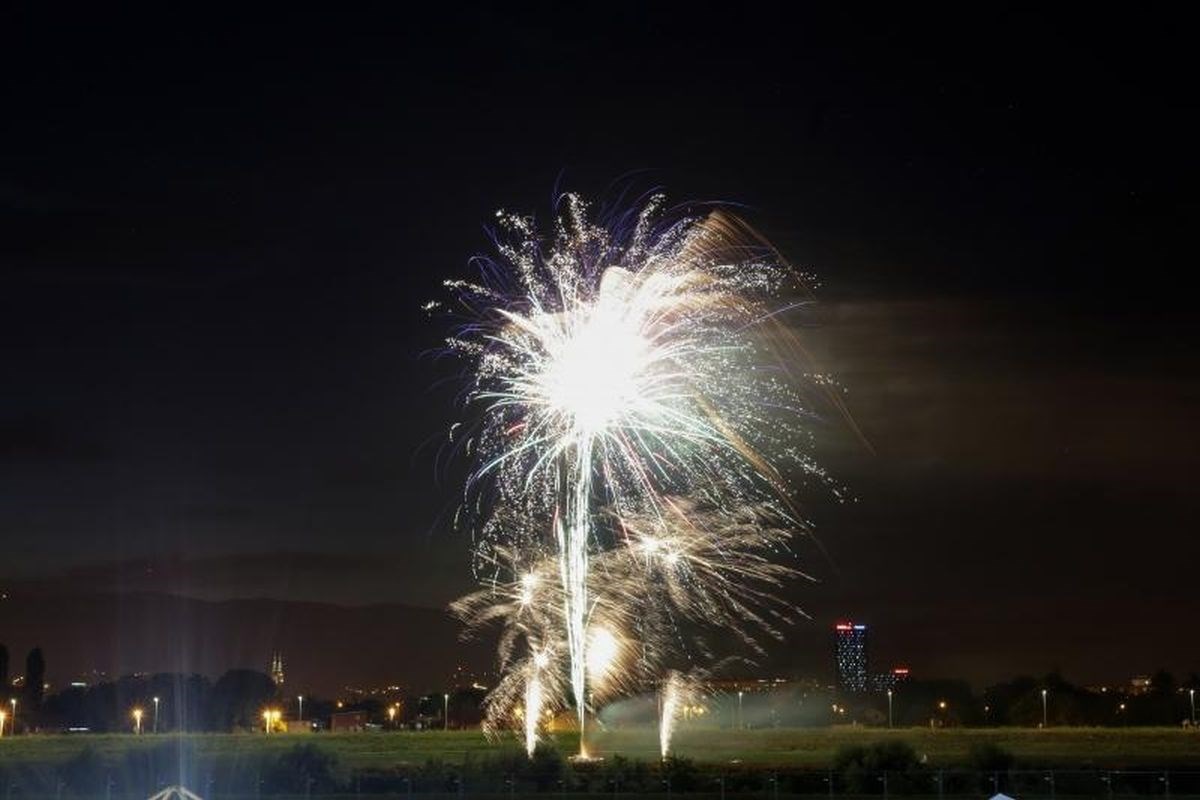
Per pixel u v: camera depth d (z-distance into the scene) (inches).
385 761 4192.9
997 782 3088.1
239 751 4355.3
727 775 3240.7
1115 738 6043.3
